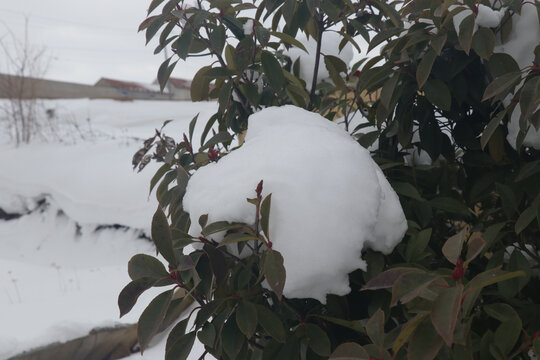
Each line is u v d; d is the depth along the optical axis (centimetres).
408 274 58
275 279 71
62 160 544
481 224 110
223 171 87
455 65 101
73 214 465
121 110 1035
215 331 81
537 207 85
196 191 88
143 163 129
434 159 108
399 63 102
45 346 225
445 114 112
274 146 87
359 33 134
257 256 83
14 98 700
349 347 62
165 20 106
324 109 135
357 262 78
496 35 97
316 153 83
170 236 80
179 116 959
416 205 105
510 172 106
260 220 77
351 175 81
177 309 81
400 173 116
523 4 91
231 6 115
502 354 69
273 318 84
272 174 81
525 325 89
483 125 113
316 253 76
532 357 84
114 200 446
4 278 360
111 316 261
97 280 355
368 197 80
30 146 630
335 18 118
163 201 110
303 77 157
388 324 98
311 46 166
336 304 89
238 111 129
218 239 84
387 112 98
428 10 104
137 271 80
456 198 119
